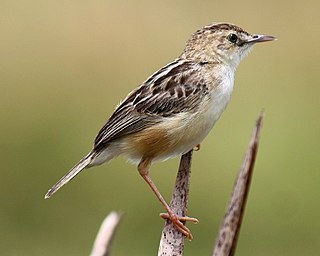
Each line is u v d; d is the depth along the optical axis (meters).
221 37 8.79
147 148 8.58
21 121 17.44
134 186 15.70
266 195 15.48
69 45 18.34
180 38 18.30
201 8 19.11
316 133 17.22
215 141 16.70
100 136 8.66
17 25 18.94
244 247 14.74
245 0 19.39
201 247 14.66
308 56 18.73
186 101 8.46
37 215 15.54
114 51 18.11
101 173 15.80
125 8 18.80
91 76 17.95
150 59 18.03
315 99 18.06
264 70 18.31
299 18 19.31
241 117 17.50
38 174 16.34
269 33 18.95
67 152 16.75
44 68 18.19
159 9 18.81
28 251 14.59
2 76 18.16
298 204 15.22
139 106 8.53
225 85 8.66
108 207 15.42
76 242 14.85
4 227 15.23
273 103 17.84
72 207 15.56
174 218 6.68
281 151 16.62
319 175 15.95
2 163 16.42
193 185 15.92
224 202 15.56
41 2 19.42
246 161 5.03
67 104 17.67
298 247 14.73
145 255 14.46
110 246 5.46
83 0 19.02
